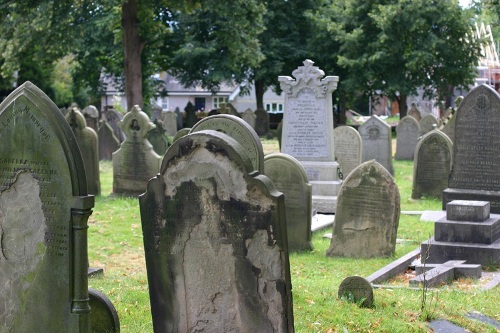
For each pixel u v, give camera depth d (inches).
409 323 343.0
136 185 777.6
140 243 592.7
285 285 284.7
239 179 285.6
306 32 1963.6
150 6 1307.8
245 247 288.4
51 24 1166.3
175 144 294.8
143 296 383.9
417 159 809.5
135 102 1295.5
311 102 764.0
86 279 274.1
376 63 1781.5
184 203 296.4
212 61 1834.4
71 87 2190.0
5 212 282.4
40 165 273.0
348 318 347.6
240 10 1263.5
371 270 495.8
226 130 512.4
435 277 442.6
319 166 757.3
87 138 783.1
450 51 1775.3
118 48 1749.5
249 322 292.5
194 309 301.7
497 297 410.9
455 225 501.0
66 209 269.7
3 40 1192.8
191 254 298.2
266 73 1929.1
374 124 1029.8
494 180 593.9
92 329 311.0
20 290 282.2
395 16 1712.6
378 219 534.0
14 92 277.1
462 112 601.0
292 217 563.5
